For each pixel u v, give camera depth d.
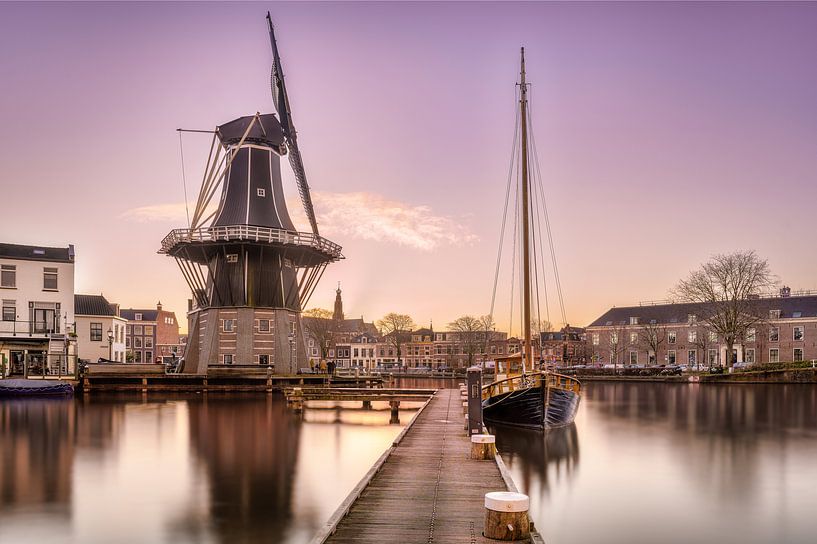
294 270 68.50
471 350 139.38
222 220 65.56
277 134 67.62
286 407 47.75
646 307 120.19
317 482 21.69
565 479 23.58
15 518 17.11
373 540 11.55
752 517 18.61
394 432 34.53
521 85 42.25
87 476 22.30
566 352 135.62
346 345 154.12
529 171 43.22
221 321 64.19
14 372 63.09
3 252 65.25
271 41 70.81
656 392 69.69
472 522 12.64
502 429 35.91
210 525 16.64
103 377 59.78
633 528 17.66
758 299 99.19
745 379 81.69
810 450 29.67
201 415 41.59
